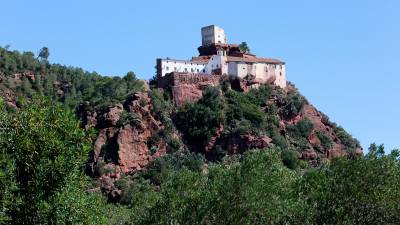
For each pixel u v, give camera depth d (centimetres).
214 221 6969
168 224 7156
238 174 7062
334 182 7512
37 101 4228
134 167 19125
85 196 4559
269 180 7075
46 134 3894
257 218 6950
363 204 7444
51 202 3838
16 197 3678
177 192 7362
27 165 3812
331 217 7294
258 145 19688
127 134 19575
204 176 7656
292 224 7169
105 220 4516
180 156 19512
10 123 3925
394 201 7375
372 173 7525
